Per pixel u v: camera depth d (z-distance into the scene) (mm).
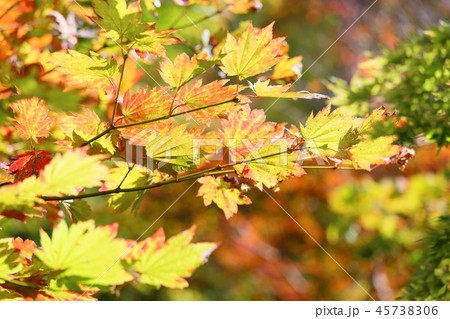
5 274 1012
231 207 1150
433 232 1388
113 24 1063
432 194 2273
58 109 992
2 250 1010
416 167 2568
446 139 1295
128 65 1270
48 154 1130
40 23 1194
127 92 1098
